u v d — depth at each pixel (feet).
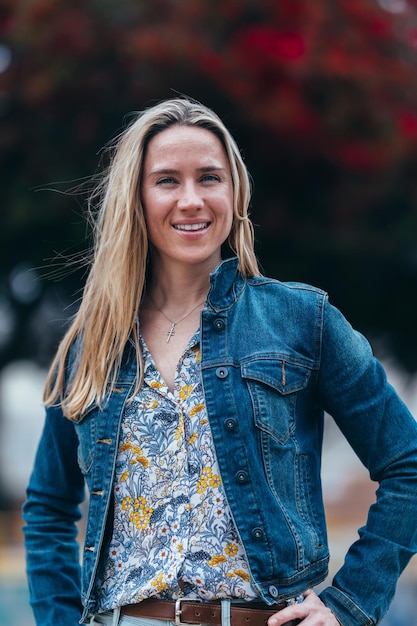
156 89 40.96
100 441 9.99
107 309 10.42
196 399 9.75
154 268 10.70
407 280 48.19
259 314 10.07
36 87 41.68
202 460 9.60
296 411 9.92
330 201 44.65
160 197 10.21
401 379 52.03
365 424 10.05
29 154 43.29
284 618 9.26
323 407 10.27
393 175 44.21
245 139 42.39
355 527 48.37
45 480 11.21
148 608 9.52
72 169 42.98
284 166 43.37
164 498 9.66
